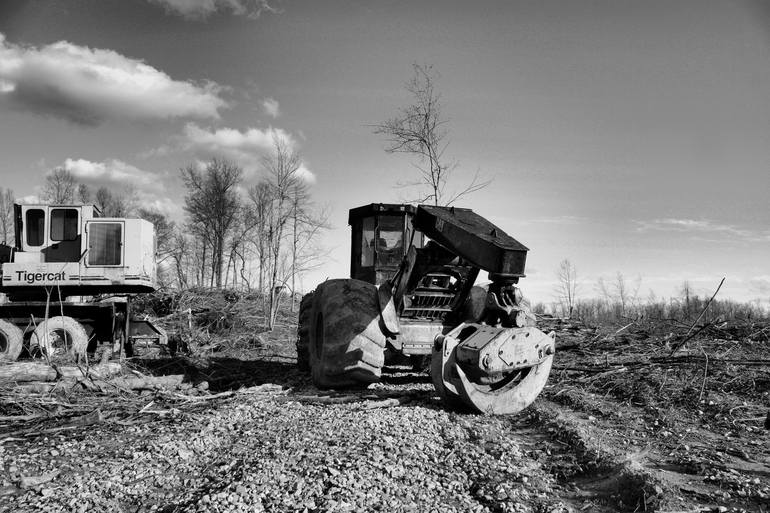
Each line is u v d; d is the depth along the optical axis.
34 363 8.99
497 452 5.02
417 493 4.05
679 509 3.71
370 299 7.52
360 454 4.77
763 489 4.12
